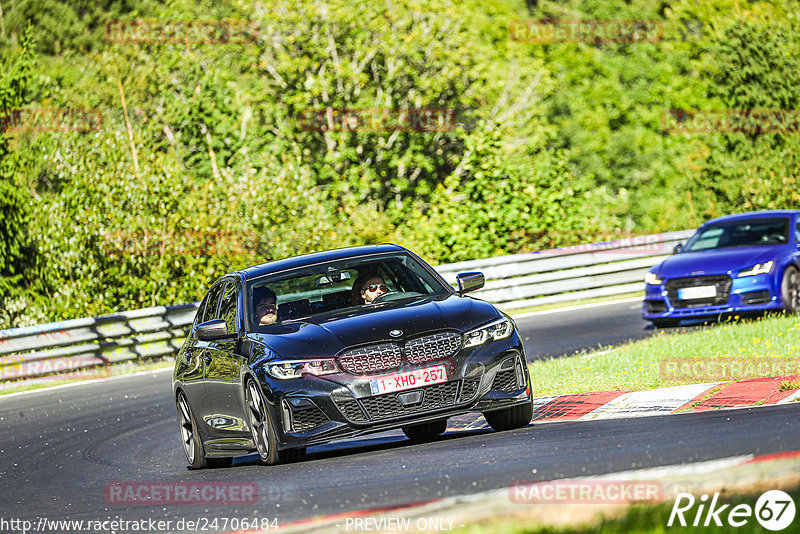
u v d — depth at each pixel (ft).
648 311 189.88
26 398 192.75
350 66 394.52
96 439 144.66
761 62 386.73
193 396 112.47
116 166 283.38
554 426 102.12
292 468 94.48
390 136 408.26
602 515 57.67
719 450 74.23
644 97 525.75
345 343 94.07
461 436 104.42
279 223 294.87
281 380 93.71
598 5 559.79
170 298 276.41
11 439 151.53
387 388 92.48
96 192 279.69
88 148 285.64
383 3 406.82
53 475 118.83
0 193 292.40
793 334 141.79
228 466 113.29
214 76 387.96
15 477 120.47
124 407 171.12
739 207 368.27
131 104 376.68
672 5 545.44
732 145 382.63
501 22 514.27
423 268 110.63
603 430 94.43
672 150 509.35
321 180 405.80
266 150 356.38
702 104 518.78
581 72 526.98
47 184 347.36
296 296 106.73
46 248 276.41
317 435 92.22
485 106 424.87
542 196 310.24
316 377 92.94
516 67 442.09
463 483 74.13
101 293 276.62
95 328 225.76
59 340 219.20
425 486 75.05
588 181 433.89
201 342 114.01
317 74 407.85
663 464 71.51
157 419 156.46
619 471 70.95
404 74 407.23
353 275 107.45
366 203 400.06
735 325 164.04
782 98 384.27
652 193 504.43
